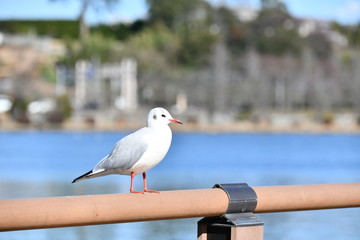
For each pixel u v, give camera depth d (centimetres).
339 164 2828
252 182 1939
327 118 7356
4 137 4856
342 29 11400
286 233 989
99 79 7869
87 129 6369
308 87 8656
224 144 4384
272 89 8606
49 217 296
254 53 9306
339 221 1094
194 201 328
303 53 9569
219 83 8219
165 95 8288
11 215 287
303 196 357
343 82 8744
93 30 10031
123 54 8631
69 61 8694
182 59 9119
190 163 2773
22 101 6775
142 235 976
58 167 2519
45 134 5431
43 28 9850
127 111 7362
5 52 9144
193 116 7244
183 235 975
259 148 4025
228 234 342
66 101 6675
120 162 405
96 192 1538
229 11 10469
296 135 6150
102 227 1038
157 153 413
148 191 337
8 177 2042
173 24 10219
